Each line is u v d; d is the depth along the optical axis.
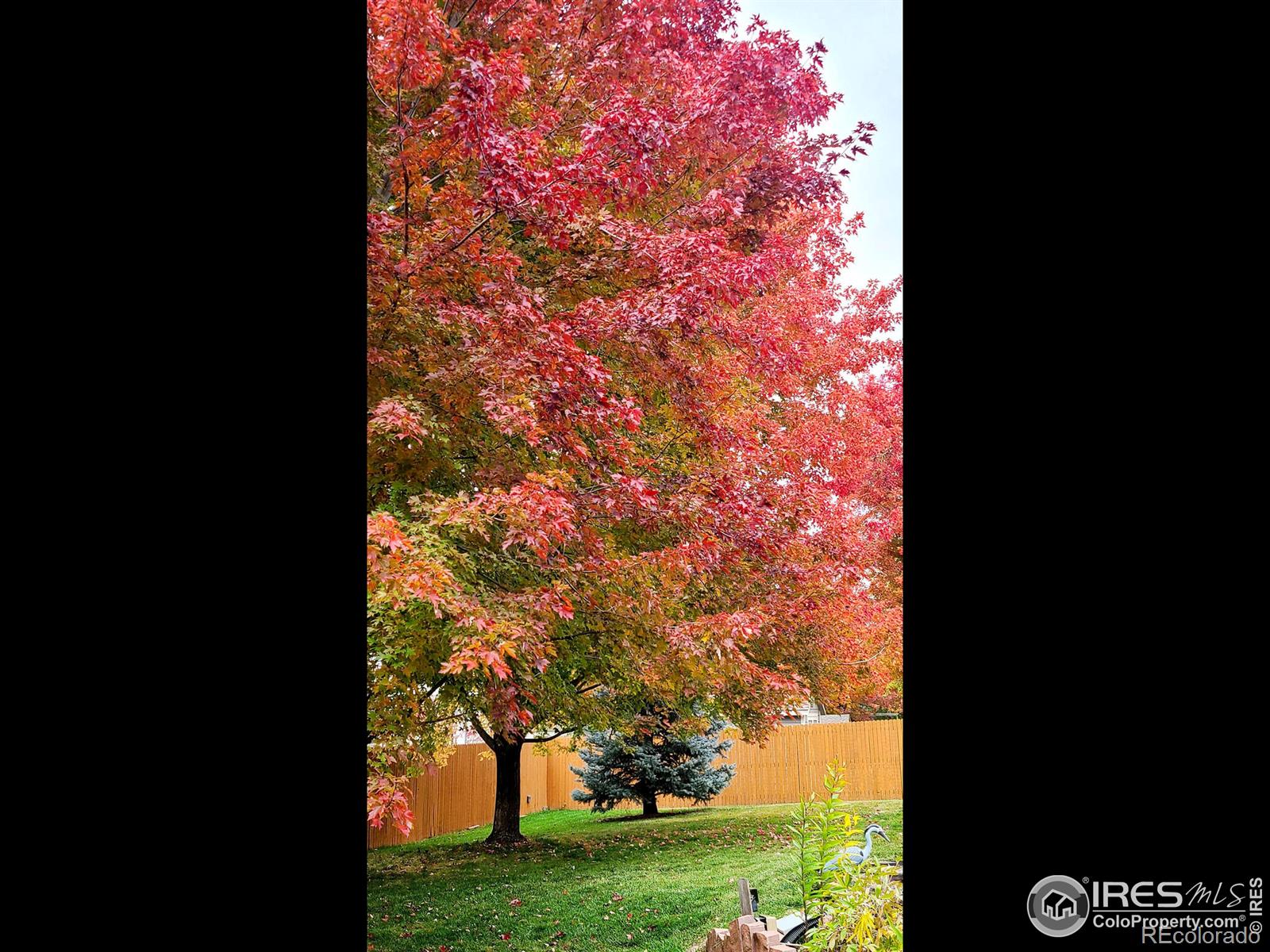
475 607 5.08
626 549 7.07
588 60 7.24
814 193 8.41
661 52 7.39
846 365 9.52
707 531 6.64
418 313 5.32
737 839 11.74
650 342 6.43
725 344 7.64
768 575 7.52
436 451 5.58
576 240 6.39
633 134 5.89
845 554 8.27
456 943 8.22
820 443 8.93
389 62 5.52
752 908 4.93
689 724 9.95
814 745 14.80
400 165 5.31
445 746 10.91
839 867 3.34
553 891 9.73
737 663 6.62
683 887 9.32
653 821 14.28
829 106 8.09
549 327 5.39
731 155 7.85
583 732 13.45
